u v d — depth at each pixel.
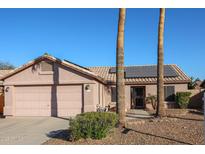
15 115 24.36
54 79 24.00
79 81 23.69
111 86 30.22
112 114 14.09
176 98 29.62
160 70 20.72
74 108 23.80
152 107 30.05
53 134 15.21
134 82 30.53
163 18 20.78
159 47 20.78
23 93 24.47
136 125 16.70
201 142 11.62
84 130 12.83
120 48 16.09
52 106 24.08
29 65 24.22
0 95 27.45
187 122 17.66
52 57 23.88
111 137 13.27
